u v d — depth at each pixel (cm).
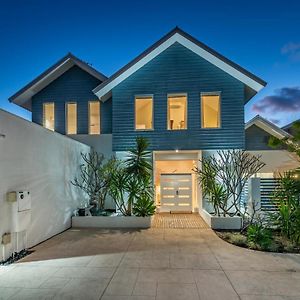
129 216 873
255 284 415
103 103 1262
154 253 574
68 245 643
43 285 412
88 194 1015
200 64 1091
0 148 522
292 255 560
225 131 1072
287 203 711
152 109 1103
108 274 455
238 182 877
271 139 890
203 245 637
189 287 404
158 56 1107
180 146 1086
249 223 779
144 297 372
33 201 641
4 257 524
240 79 1065
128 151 1094
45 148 711
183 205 1147
